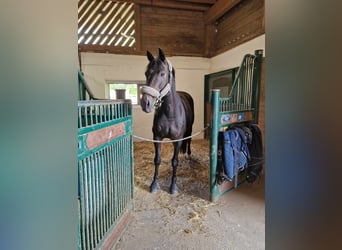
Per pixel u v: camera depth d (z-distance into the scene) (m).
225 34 5.05
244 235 1.65
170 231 1.71
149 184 2.65
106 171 1.42
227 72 4.79
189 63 5.55
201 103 5.75
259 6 3.83
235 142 2.24
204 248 1.51
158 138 2.41
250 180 2.64
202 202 2.20
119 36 5.16
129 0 4.98
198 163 3.48
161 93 2.09
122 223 1.70
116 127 1.61
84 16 4.97
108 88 5.32
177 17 5.43
